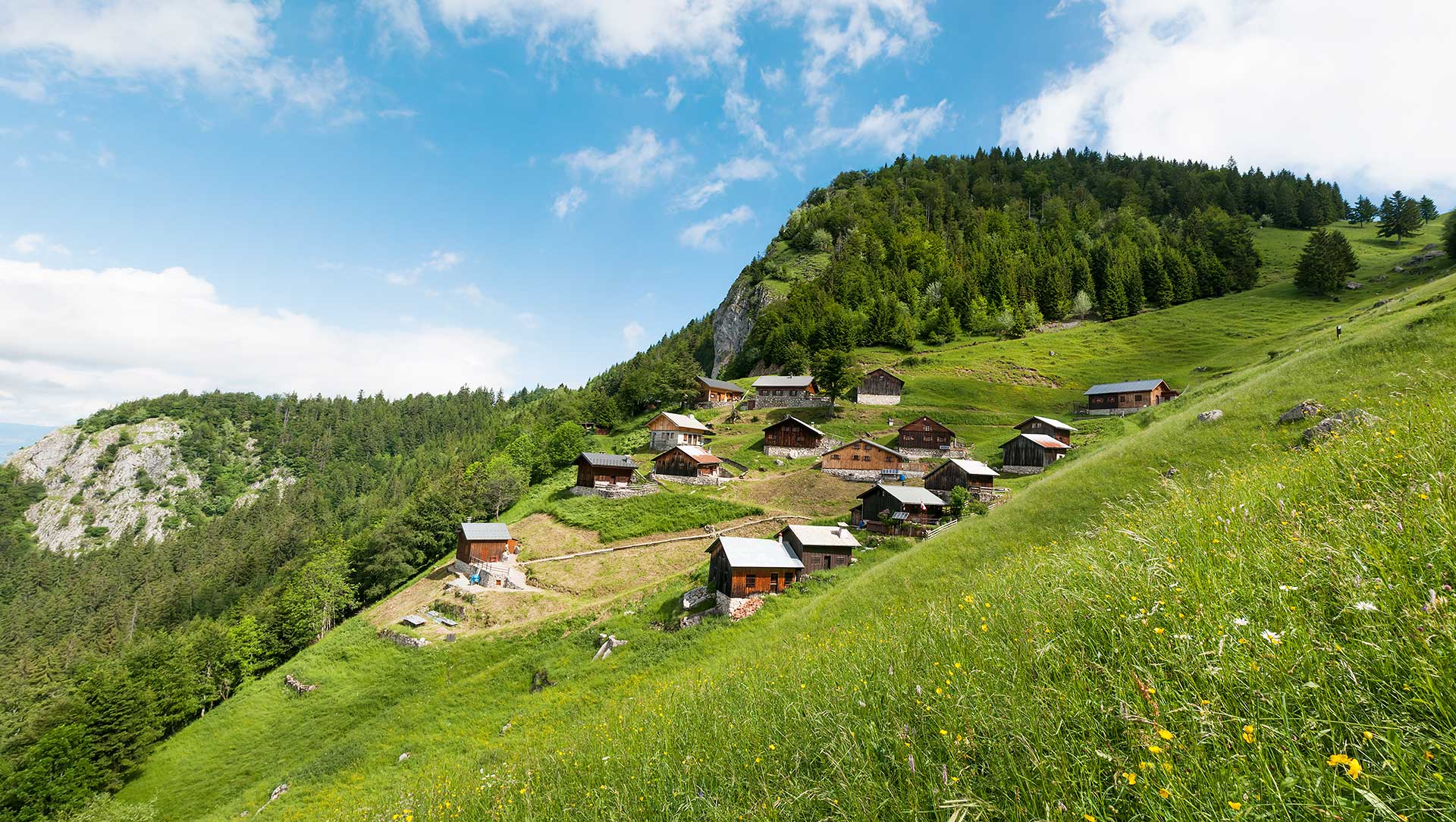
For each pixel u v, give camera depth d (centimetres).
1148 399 9375
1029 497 4178
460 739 3738
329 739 4466
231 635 7200
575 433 11262
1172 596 687
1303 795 385
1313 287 14300
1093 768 497
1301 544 657
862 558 5272
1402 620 477
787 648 2455
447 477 10819
